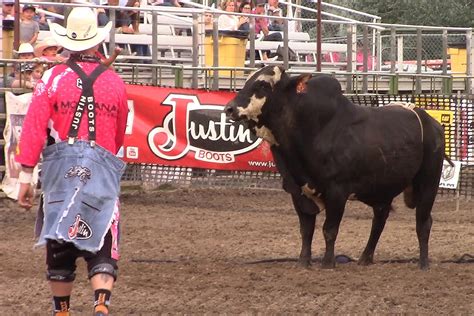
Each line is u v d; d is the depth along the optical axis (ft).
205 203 130.72
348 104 83.15
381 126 84.07
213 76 147.33
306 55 182.39
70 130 51.47
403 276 80.07
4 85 122.52
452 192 132.87
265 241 100.07
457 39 228.02
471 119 131.03
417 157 85.61
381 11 286.25
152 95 128.88
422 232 86.07
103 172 51.21
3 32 141.08
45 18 153.38
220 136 130.11
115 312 65.10
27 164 51.29
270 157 130.41
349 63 166.40
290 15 187.62
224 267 83.87
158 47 160.45
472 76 174.81
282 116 81.46
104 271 50.24
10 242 97.66
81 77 52.08
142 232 104.99
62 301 53.16
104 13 145.07
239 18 164.04
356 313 65.57
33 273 79.56
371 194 84.53
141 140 128.88
